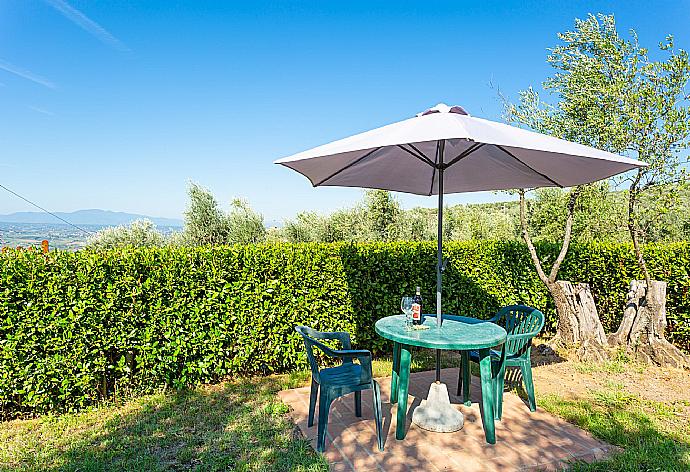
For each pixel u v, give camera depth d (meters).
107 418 4.46
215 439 3.91
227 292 5.46
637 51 6.18
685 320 7.29
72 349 4.63
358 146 3.04
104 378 4.86
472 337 3.87
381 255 6.61
